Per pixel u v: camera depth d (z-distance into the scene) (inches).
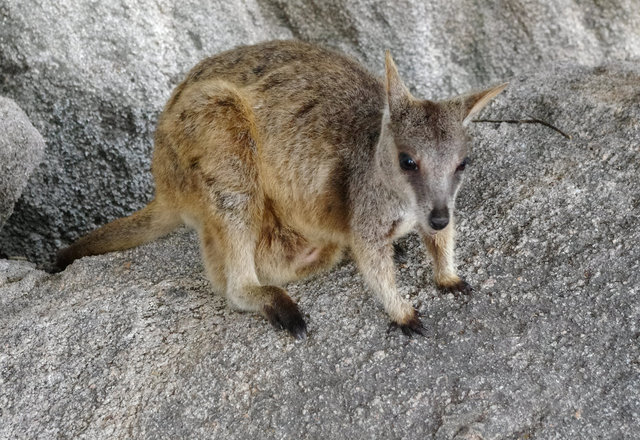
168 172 63.9
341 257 64.8
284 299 60.4
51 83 73.1
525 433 55.0
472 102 59.1
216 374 58.4
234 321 61.0
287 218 63.6
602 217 61.4
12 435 57.7
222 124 61.8
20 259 73.2
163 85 75.9
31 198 73.8
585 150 64.9
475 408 55.8
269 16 80.7
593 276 59.3
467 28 81.1
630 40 81.5
